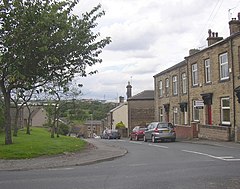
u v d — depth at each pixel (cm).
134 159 1548
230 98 2473
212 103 2764
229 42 2488
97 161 1509
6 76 1769
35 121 7256
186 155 1611
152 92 5531
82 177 1067
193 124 2891
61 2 1744
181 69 3500
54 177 1083
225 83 2550
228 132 2386
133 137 3675
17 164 1423
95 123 8850
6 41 1557
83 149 1980
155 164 1325
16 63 1586
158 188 864
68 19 1742
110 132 4662
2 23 1569
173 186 884
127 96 6412
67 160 1530
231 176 1009
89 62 1892
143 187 880
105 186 909
